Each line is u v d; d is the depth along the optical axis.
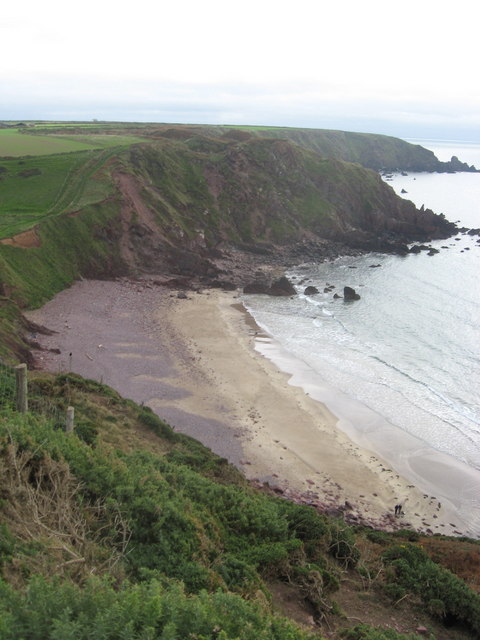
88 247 75.69
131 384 44.59
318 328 64.56
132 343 53.97
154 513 13.97
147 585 10.51
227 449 36.53
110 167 91.56
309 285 82.00
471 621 15.70
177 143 110.69
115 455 18.23
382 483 34.81
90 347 51.06
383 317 68.81
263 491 31.03
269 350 56.78
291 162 114.31
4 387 19.56
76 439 16.66
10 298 56.88
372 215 111.75
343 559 18.36
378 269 91.00
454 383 50.88
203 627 8.42
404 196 171.88
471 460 38.44
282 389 47.47
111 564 11.46
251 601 11.30
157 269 80.94
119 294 70.00
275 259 94.25
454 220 135.88
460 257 98.31
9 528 10.54
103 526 12.77
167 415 40.03
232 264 89.19
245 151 110.94
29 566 9.51
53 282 67.19
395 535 26.52
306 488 33.19
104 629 7.17
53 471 13.38
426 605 16.22
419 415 44.56
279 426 40.94
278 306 72.12
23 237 68.38
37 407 21.84
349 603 15.66
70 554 10.80
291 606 14.20
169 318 63.75
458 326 65.81
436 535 28.38
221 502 18.14
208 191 101.00
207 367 50.47
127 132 137.62
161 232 85.38
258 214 102.31
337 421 42.69
